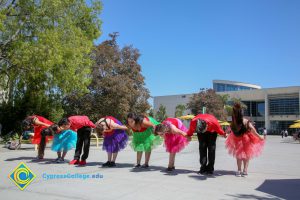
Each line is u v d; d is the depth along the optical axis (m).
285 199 5.92
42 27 17.47
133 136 9.41
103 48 31.56
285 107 77.19
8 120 23.56
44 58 16.55
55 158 11.78
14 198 5.88
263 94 80.56
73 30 18.70
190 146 20.80
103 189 6.66
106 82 30.22
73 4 19.52
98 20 22.44
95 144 21.86
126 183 7.27
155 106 99.25
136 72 33.91
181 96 93.50
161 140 9.35
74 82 19.11
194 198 5.97
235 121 8.12
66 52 17.88
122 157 12.52
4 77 19.66
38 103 22.00
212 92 61.19
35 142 11.25
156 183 7.30
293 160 12.51
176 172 8.84
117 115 31.02
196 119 8.39
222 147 21.16
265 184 7.30
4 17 15.80
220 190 6.64
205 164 8.59
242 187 6.95
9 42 17.41
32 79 19.17
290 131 76.31
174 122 8.94
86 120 9.97
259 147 8.37
